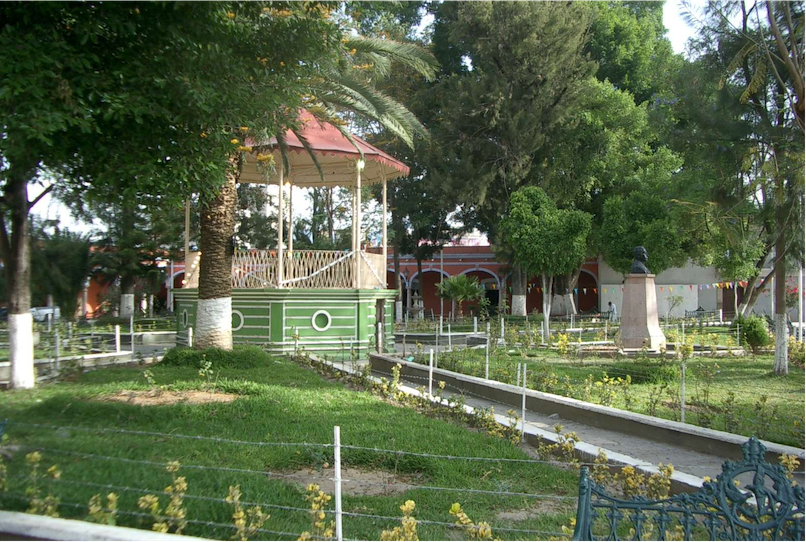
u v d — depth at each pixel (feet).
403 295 158.81
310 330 54.29
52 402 27.32
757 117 45.47
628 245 82.74
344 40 41.50
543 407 33.81
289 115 31.65
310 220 123.03
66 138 23.22
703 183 57.67
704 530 15.76
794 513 12.32
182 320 58.03
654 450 26.35
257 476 20.06
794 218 43.88
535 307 156.25
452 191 103.04
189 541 13.91
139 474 18.81
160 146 24.91
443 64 119.65
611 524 13.00
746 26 46.09
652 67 118.11
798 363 51.19
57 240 88.12
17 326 32.35
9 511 15.40
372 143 110.83
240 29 26.32
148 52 24.56
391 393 34.37
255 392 32.48
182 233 106.01
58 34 22.77
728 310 124.77
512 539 16.44
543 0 99.55
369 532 16.57
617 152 104.58
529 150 100.07
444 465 22.16
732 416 29.19
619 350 53.42
